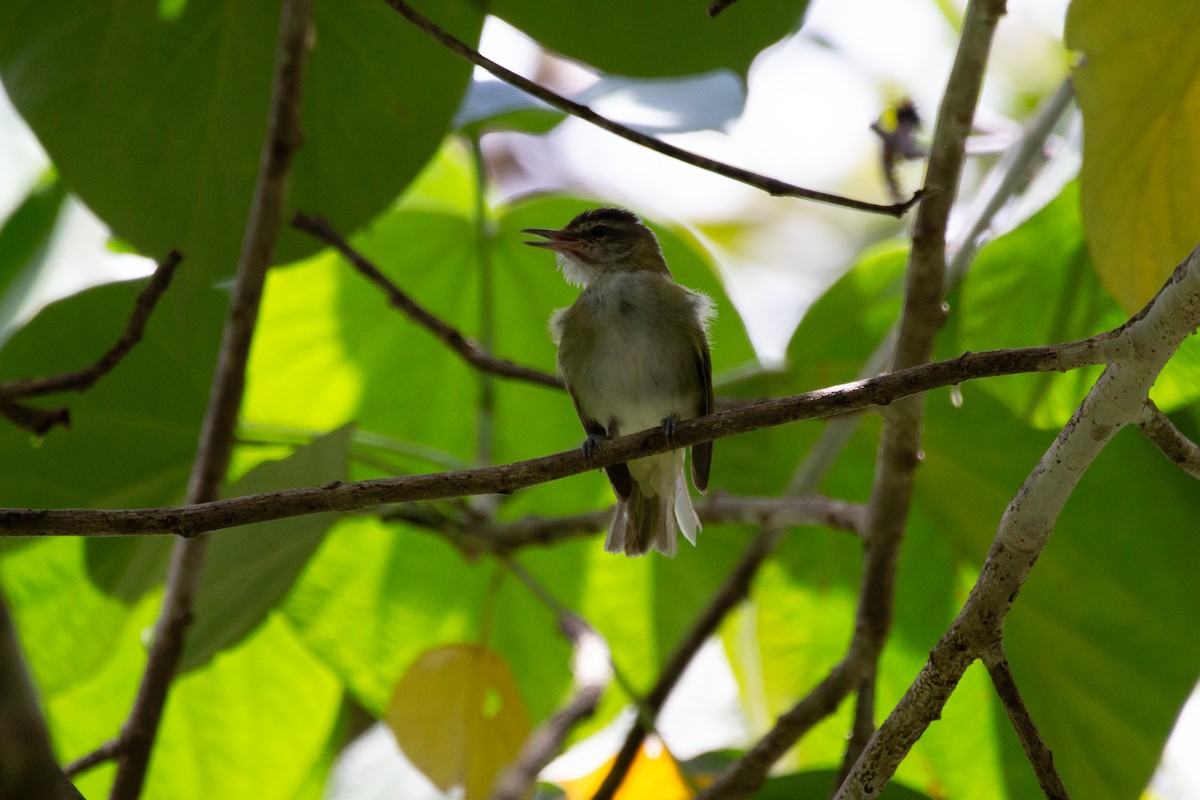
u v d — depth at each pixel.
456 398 12.77
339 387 12.75
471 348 9.77
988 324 10.09
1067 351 5.48
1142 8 7.21
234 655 11.86
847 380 11.32
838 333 11.38
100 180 9.21
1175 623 10.10
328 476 7.95
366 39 9.34
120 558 10.14
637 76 9.08
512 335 12.81
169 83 9.16
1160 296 5.16
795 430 11.66
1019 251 9.80
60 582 10.52
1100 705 10.24
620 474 10.07
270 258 8.69
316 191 9.70
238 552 8.30
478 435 11.08
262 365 12.55
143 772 7.88
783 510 9.51
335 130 9.57
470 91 11.11
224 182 9.41
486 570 12.06
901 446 8.07
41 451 10.09
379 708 11.62
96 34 9.00
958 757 10.72
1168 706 10.08
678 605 12.51
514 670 12.28
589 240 11.08
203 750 11.80
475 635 12.17
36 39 8.91
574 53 9.05
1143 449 10.02
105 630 10.63
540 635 12.30
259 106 9.33
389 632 11.91
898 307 11.27
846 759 8.09
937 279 7.27
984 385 10.37
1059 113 9.73
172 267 8.05
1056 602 10.34
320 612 11.84
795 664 11.96
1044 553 10.34
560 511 12.67
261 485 7.94
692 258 12.17
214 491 8.55
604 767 9.46
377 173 9.71
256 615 8.88
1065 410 10.02
